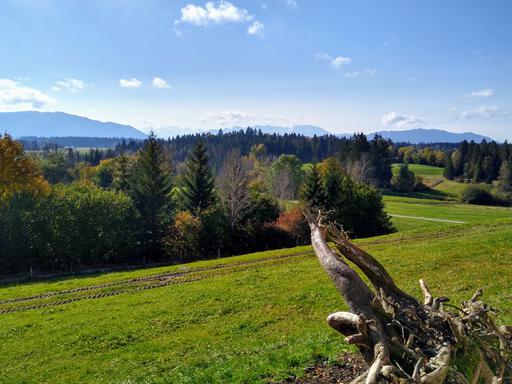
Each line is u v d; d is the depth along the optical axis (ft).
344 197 231.71
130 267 184.24
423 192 464.24
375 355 20.90
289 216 218.79
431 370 20.24
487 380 23.02
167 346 65.87
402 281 85.97
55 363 63.31
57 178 334.03
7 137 175.83
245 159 409.69
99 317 83.92
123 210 192.75
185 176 220.23
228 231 210.59
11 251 169.37
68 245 177.58
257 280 102.37
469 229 158.61
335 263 24.99
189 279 116.06
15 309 96.32
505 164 460.14
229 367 44.86
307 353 43.06
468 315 25.99
